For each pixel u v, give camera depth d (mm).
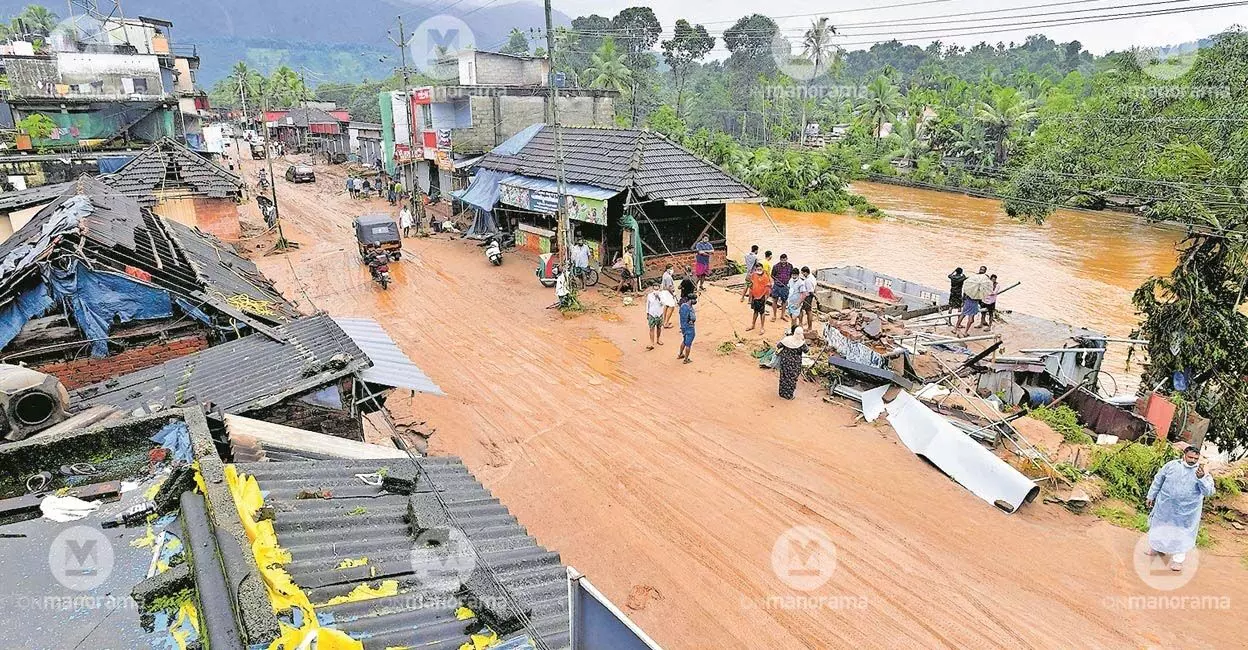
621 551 9742
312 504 5281
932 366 14242
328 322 10609
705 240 24000
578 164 25078
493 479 11594
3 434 5676
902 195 53469
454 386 15289
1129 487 10969
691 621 8430
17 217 19891
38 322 9641
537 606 4762
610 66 61969
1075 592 8789
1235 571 9172
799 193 47500
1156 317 14297
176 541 4434
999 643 8023
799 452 12250
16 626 3684
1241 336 13164
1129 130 29453
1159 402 12922
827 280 22594
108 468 5270
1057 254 31578
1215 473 11555
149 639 3637
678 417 13680
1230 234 12984
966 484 11047
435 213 36000
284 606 3992
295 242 29891
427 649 4055
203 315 10469
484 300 21656
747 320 19344
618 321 19453
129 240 11633
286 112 79812
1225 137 25391
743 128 73188
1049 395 14289
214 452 5078
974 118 55406
